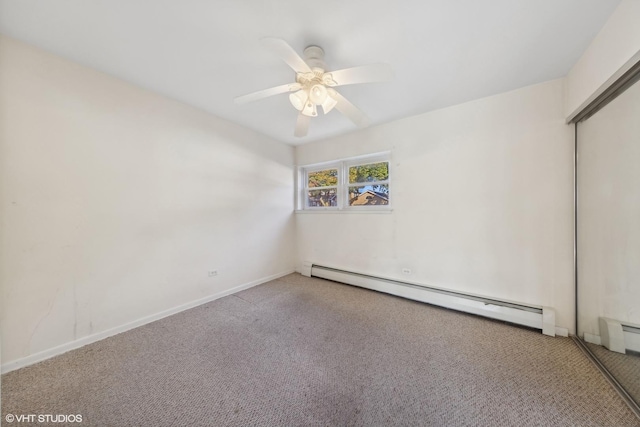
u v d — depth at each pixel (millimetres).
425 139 2551
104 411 1205
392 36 1436
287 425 1140
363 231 3074
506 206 2129
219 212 2717
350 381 1416
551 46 1521
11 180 1464
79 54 1620
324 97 1477
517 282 2090
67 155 1678
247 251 3055
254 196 3139
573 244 1866
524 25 1347
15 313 1484
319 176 3656
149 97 2113
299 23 1333
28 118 1520
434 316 2248
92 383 1388
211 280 2641
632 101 1278
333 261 3385
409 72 1813
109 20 1321
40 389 1333
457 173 2367
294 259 3814
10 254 1467
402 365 1552
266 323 2123
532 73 1827
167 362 1585
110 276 1898
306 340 1850
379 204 3020
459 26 1355
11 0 1174
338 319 2195
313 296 2773
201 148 2523
